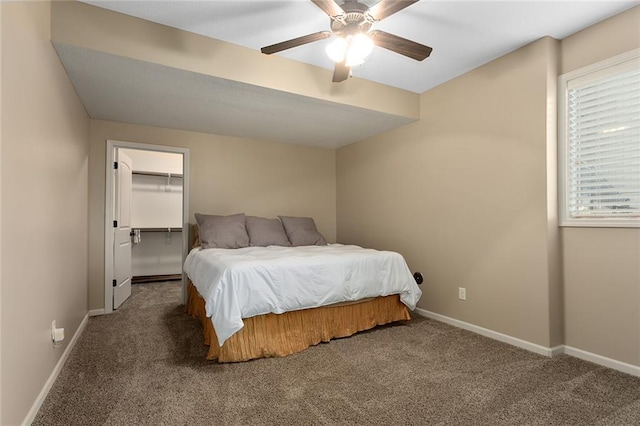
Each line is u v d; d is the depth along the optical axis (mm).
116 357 2279
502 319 2590
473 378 1979
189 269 3199
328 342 2592
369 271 2785
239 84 2516
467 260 2873
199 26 2215
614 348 2086
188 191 3873
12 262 1346
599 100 2178
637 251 1996
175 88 2592
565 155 2328
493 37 2330
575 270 2279
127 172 4008
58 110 2064
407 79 3053
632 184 2037
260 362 2219
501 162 2604
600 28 2146
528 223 2410
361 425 1530
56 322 2002
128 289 4070
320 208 4766
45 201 1779
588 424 1536
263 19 2137
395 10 1696
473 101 2834
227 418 1578
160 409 1648
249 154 4266
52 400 1726
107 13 2035
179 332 2812
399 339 2652
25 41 1501
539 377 1983
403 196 3604
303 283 2447
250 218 3869
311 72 2783
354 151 4457
